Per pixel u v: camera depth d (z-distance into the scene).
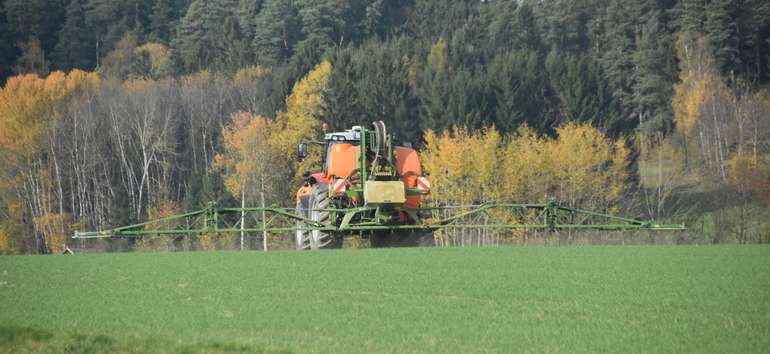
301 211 83.62
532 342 27.48
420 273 44.28
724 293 35.94
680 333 28.39
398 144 75.50
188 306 34.78
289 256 55.94
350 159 74.06
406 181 73.31
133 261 54.59
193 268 48.72
